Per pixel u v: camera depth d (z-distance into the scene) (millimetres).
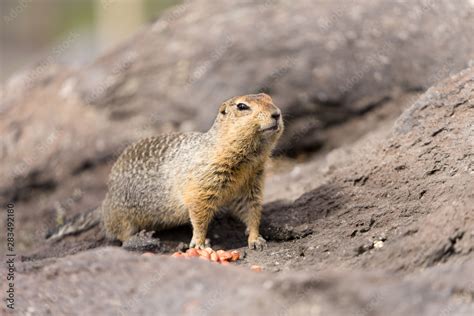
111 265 8195
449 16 16703
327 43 16891
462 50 16000
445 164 10133
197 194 10523
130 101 17797
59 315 7672
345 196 10891
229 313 6656
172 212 11180
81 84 18484
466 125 10461
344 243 9742
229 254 10008
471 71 11484
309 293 6789
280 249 10328
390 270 8039
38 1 45969
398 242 8633
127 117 17688
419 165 10398
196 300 7035
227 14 18234
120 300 7504
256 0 18406
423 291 6758
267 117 10000
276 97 16766
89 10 45719
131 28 32281
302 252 9938
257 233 10789
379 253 8688
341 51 16797
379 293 6727
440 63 16094
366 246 9273
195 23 18375
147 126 17406
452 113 10867
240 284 7188
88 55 21203
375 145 11969
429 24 16703
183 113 17266
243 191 10922
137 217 11656
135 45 18719
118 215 11930
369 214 10117
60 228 13188
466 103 10789
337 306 6590
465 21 16547
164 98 17500
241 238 11453
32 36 44938
